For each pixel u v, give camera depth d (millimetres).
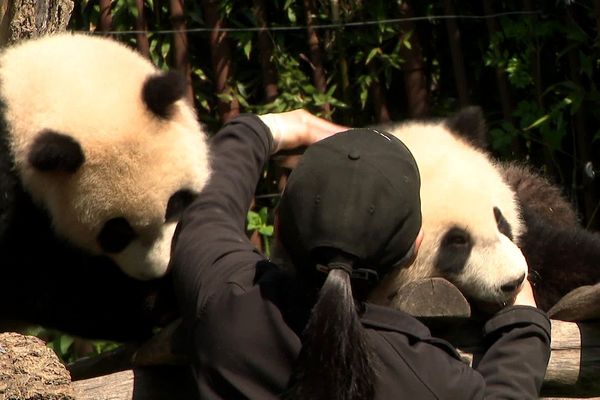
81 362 7605
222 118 12156
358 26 12188
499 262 6652
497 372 5391
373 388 4820
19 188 8141
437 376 4961
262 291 5223
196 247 5738
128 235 8078
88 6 11969
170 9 11883
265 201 12219
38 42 8562
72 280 8359
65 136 7828
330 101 11945
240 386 5137
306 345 4730
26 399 5801
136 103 8109
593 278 7715
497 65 12016
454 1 12391
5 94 8164
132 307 8195
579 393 6297
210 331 5289
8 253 8289
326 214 4883
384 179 4945
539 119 11875
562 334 6219
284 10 12234
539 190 9062
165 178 7984
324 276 4941
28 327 9023
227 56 12000
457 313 5820
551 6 12062
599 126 12383
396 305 5863
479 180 6941
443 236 6719
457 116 7586
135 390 6328
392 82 12727
